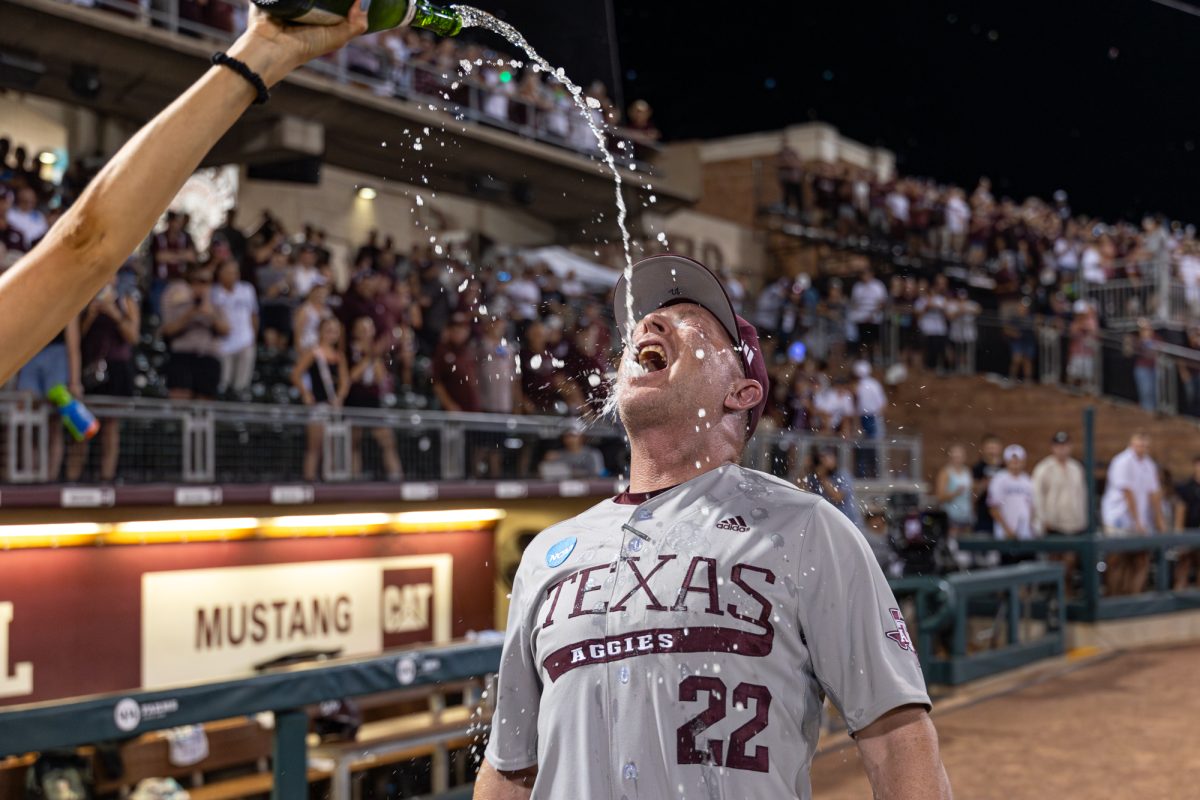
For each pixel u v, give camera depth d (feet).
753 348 5.68
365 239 32.73
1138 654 30.01
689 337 5.39
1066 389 48.01
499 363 26.40
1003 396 47.65
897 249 54.19
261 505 17.90
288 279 23.44
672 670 4.60
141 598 16.46
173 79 25.90
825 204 52.95
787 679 4.65
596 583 4.95
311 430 21.33
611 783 4.62
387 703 19.17
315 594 18.81
